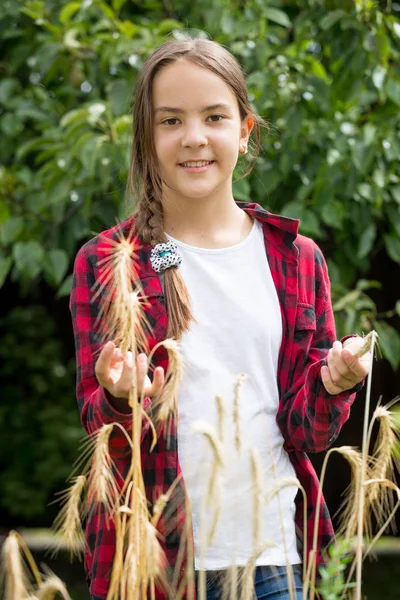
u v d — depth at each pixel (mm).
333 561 1795
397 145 4023
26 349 7766
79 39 4711
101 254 2166
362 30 3988
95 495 1856
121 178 3945
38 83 5078
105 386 1795
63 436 7539
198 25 4562
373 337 1801
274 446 2105
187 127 2096
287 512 2107
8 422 7652
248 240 2201
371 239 4121
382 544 7328
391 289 6410
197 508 2014
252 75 4027
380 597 5480
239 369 2086
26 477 7578
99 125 4062
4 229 4258
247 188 3826
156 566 1655
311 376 2029
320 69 4137
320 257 2299
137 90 2217
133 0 4855
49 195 4137
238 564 2012
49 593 1543
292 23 4688
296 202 4027
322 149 4137
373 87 4316
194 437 2027
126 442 1954
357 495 1811
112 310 1901
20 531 7582
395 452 1892
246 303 2125
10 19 4883
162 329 2080
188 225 2193
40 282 8000
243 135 2305
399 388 6895
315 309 2252
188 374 2051
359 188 4051
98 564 2043
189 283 2125
